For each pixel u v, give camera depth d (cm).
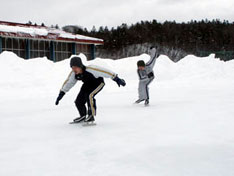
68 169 249
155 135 362
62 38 2289
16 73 1175
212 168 236
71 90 1177
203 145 307
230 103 650
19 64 1217
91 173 237
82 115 487
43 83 1168
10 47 2042
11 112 640
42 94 1032
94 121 496
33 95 1006
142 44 5988
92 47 2605
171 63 1742
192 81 1532
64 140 361
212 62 1781
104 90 1187
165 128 403
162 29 6419
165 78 1616
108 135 377
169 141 329
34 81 1161
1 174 243
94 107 460
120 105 723
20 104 789
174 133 369
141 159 268
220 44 6003
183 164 249
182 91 1045
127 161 264
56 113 615
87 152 300
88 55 2584
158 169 239
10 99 910
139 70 700
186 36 6222
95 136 375
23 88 1108
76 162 268
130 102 788
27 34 2067
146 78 696
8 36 1973
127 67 1549
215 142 318
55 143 347
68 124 480
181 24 6625
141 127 420
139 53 5659
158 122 454
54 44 2309
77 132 408
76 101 484
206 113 520
